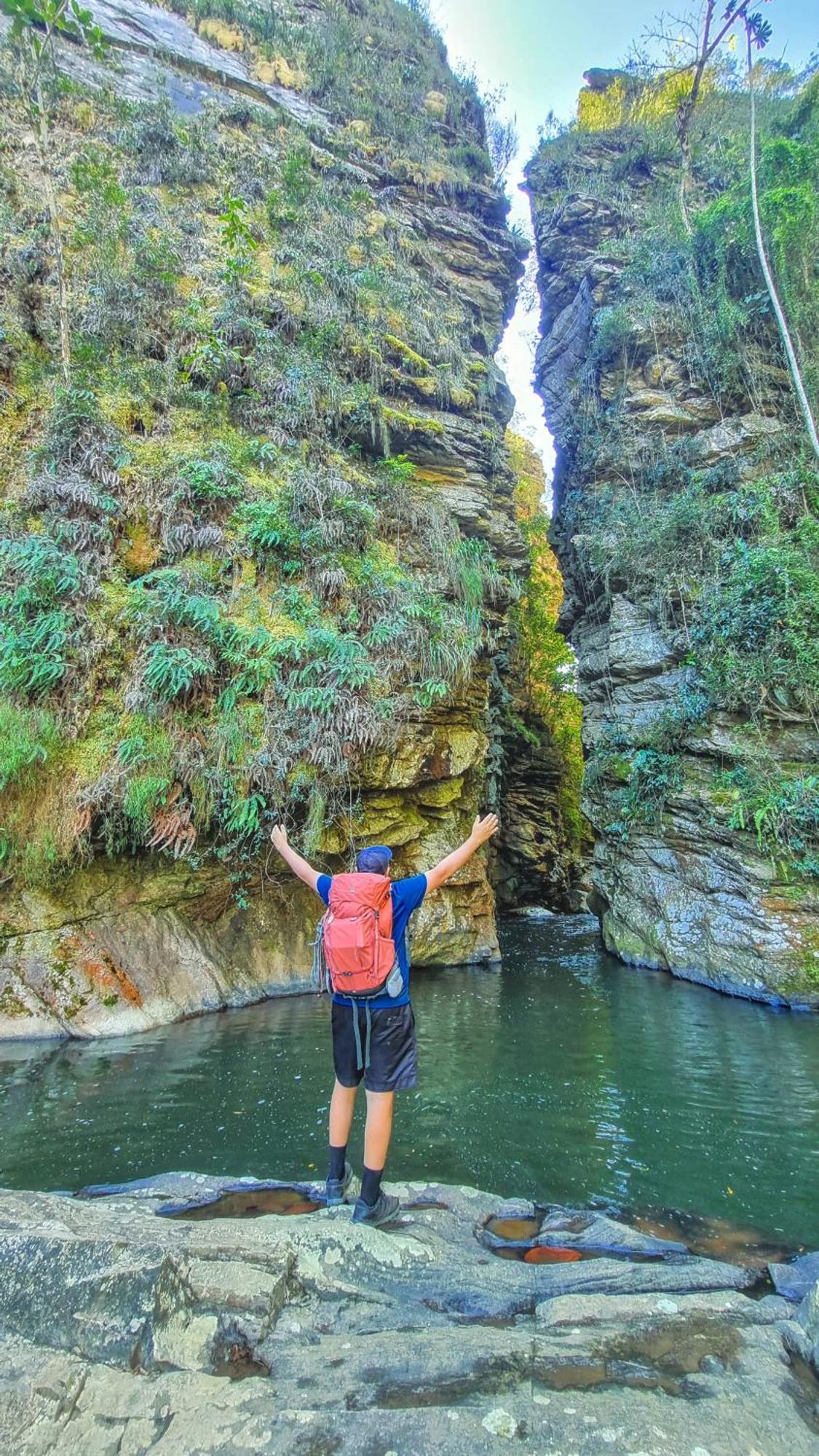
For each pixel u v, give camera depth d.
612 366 14.90
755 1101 5.02
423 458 12.28
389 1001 3.09
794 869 8.95
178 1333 2.16
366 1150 3.04
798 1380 2.06
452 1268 2.76
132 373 9.41
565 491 17.31
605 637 14.02
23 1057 5.96
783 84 16.92
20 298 9.41
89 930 7.27
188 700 7.81
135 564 8.30
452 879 10.71
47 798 7.02
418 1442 1.71
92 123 12.46
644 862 11.45
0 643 6.82
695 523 11.76
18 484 8.10
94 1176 3.79
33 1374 1.95
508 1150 4.18
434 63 18.92
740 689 10.04
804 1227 3.34
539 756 20.30
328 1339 2.24
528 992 8.84
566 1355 2.12
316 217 13.48
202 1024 7.14
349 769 8.48
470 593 10.95
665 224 15.08
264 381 10.31
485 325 16.05
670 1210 3.50
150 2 15.84
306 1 18.59
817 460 10.64
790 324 12.09
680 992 8.98
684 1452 1.70
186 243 11.30
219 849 7.97
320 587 9.03
